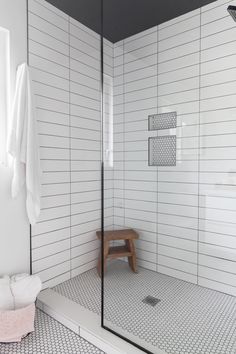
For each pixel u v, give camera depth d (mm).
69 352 1213
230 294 1625
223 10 1595
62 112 1833
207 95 1675
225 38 1593
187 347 1200
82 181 2012
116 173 2014
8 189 1505
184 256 1794
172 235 1840
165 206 1861
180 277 1812
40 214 1698
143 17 1796
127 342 1215
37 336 1321
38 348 1236
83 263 2031
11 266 1535
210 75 1658
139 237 1968
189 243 1773
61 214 1848
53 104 1765
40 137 1681
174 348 1191
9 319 1249
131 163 1970
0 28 1443
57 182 1811
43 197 1716
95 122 2115
